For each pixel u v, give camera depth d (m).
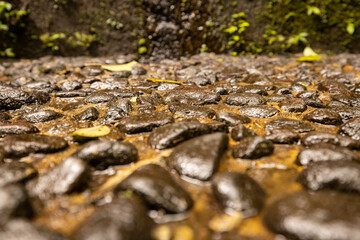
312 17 1.34
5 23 1.13
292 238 0.27
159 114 0.50
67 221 0.30
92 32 1.23
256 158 0.39
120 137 0.45
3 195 0.28
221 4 1.26
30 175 0.36
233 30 1.29
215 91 0.68
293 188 0.34
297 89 0.72
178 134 0.42
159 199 0.31
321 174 0.33
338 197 0.29
